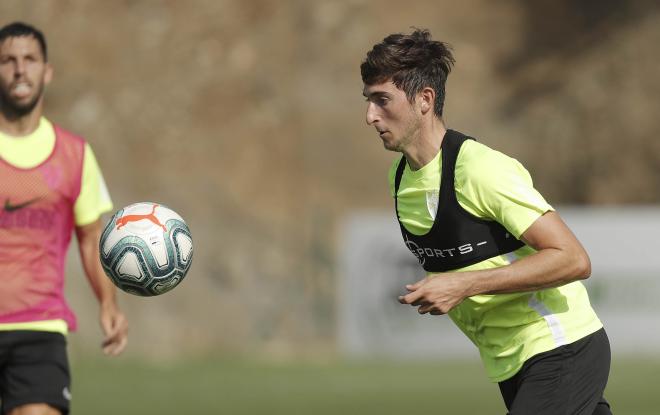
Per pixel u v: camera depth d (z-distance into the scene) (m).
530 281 15.95
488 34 98.62
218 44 90.94
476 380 53.06
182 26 90.38
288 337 77.06
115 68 86.38
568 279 16.08
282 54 92.75
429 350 63.62
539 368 17.16
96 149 82.62
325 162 89.25
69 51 85.44
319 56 94.06
